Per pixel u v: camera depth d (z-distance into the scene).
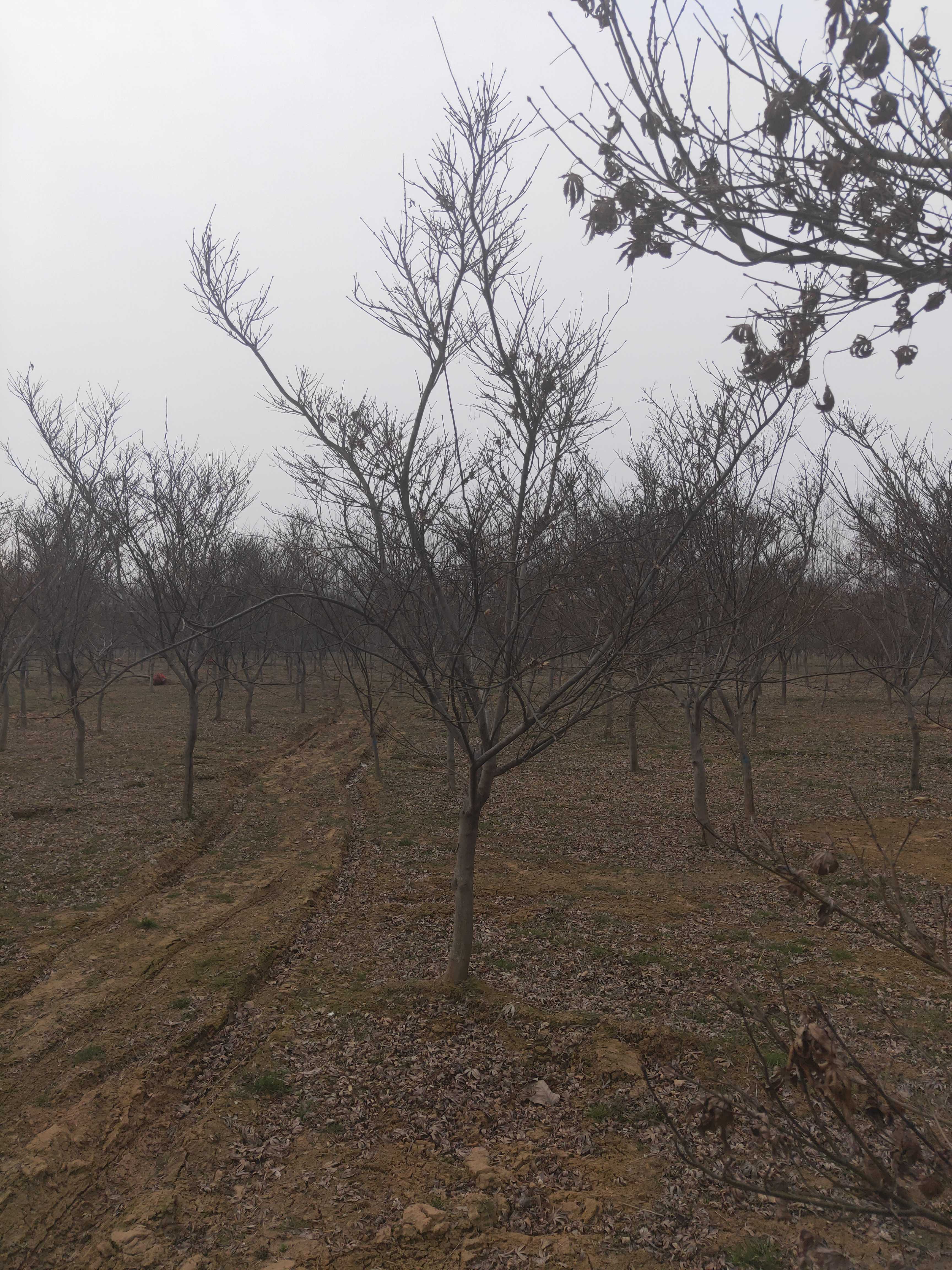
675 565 8.50
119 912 9.95
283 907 10.23
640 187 2.88
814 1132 5.46
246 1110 6.02
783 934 9.15
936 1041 6.68
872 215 2.63
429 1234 4.79
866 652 16.72
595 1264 4.58
